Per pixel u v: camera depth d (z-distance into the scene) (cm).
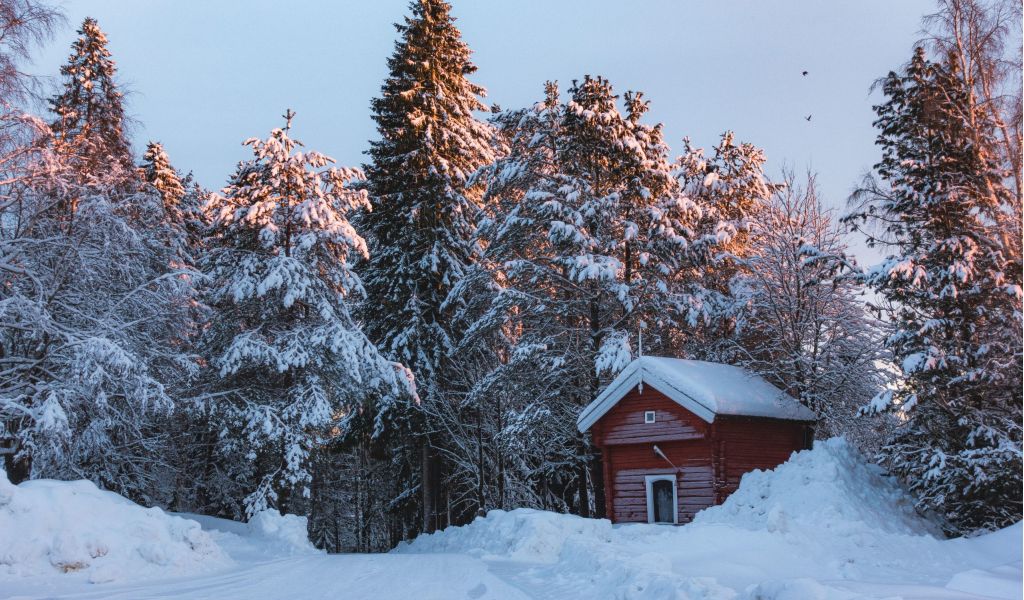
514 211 2745
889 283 1939
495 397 3055
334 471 4175
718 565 1243
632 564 1106
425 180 3016
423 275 2988
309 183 2712
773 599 789
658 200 2938
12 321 2136
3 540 1344
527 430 2655
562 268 2791
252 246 2783
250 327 2725
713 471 2183
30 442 2000
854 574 1217
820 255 2164
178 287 2403
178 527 1586
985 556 1409
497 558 1686
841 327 2734
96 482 2673
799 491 1725
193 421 2973
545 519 1802
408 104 3108
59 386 2097
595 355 2688
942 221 1964
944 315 1912
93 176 2269
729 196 3309
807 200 2870
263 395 2692
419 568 1480
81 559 1371
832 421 2720
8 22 1906
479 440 3120
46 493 1458
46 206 2156
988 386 1878
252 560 1762
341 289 2770
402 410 2964
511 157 2912
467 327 3116
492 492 3334
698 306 2778
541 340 2756
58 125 2448
